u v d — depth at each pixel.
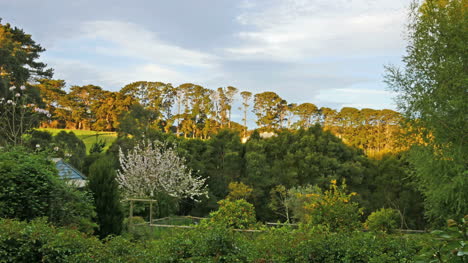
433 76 9.11
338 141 24.92
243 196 22.05
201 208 22.81
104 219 9.65
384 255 4.65
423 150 9.48
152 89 50.59
